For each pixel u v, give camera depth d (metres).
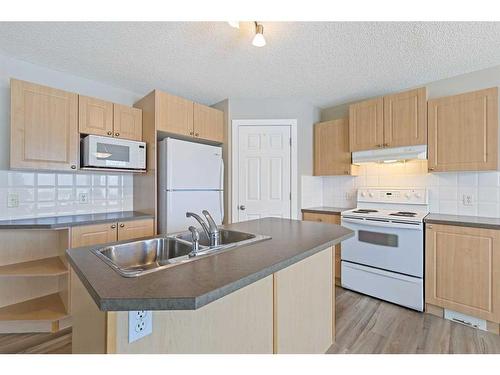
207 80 2.67
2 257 2.10
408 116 2.50
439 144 2.34
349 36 1.85
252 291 1.15
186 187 2.72
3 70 2.15
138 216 2.43
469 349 1.72
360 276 2.62
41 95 2.08
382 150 2.69
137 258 1.34
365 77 2.56
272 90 2.94
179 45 2.00
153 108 2.58
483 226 1.93
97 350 0.83
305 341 1.48
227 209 3.17
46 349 1.78
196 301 0.70
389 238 2.41
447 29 1.76
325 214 2.99
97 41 1.94
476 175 2.40
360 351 1.70
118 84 2.77
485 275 1.92
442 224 2.13
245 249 1.20
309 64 2.30
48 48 2.04
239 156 3.18
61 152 2.17
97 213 2.65
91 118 2.35
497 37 1.84
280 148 3.18
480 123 2.13
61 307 2.07
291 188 3.16
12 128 1.95
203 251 1.15
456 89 2.51
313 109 3.43
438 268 2.14
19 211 2.22
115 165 2.40
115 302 0.68
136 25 1.75
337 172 3.16
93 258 1.04
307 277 1.50
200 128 2.95
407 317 2.15
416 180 2.78
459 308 2.03
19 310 2.02
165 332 0.89
